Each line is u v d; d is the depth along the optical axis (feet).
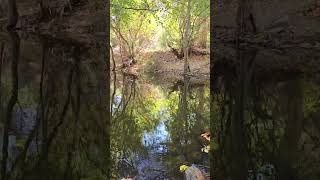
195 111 34.04
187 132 25.85
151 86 53.72
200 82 57.36
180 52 76.13
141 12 77.82
